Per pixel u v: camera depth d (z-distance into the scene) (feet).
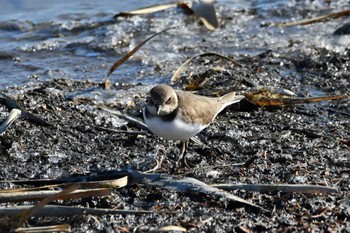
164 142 39.19
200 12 59.72
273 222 30.42
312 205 31.65
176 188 33.06
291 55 53.11
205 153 37.70
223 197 32.07
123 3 65.16
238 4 64.69
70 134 39.91
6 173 35.63
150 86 47.98
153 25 59.47
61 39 57.11
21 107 41.29
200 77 47.21
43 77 49.90
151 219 30.58
